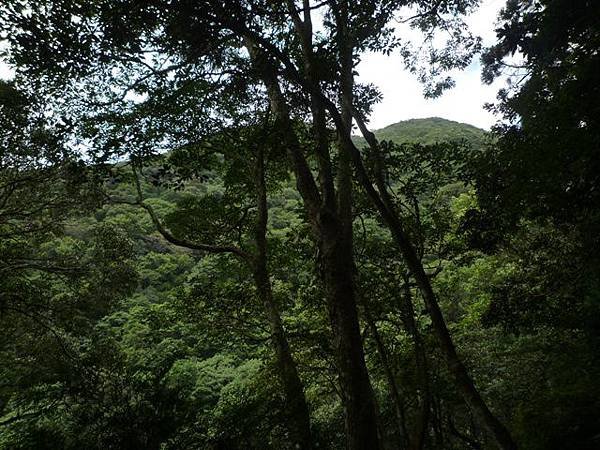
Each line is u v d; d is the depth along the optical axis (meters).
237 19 4.48
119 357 11.32
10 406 9.77
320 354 8.57
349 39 5.45
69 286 13.11
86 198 11.12
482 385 10.64
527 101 7.71
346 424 5.09
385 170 7.41
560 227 8.52
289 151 6.78
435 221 8.80
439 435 8.05
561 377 8.14
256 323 10.12
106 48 5.71
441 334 5.09
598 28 6.25
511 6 9.88
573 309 8.36
